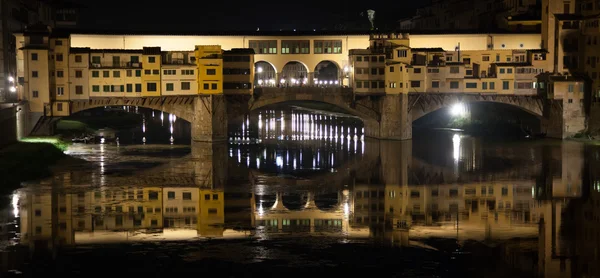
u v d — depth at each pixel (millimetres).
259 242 57750
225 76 121125
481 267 52219
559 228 62531
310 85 128250
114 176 85125
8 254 53938
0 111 89875
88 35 122125
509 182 83688
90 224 62438
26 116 108062
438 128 150500
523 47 132500
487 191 78438
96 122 149000
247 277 49750
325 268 51750
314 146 118250
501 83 125750
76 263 52188
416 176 87938
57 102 112312
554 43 126875
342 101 124938
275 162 99250
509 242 58312
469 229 62219
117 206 69312
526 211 69000
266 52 129375
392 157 104125
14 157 85562
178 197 74062
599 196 75688
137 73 116312
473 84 125312
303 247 56594
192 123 120938
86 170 89062
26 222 62688
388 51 124688
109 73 115062
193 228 61812
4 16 111688
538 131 132875
